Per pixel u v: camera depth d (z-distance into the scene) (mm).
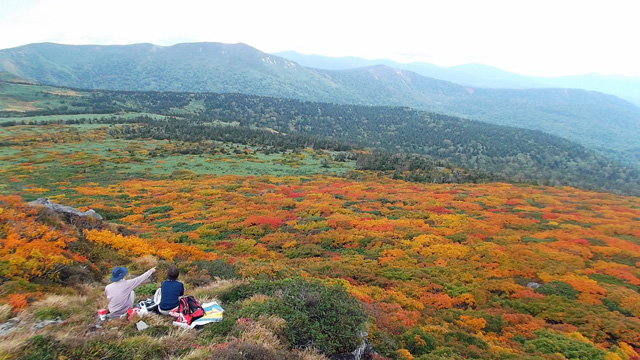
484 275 25828
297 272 22375
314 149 140375
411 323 17047
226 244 32531
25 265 11102
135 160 88688
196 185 65562
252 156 109000
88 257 15484
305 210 47156
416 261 29031
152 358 6801
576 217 43562
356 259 29156
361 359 9930
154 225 40125
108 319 8305
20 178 63156
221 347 7223
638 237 36156
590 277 25766
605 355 15289
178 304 8711
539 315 20344
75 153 89438
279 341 8281
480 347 15617
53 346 6445
